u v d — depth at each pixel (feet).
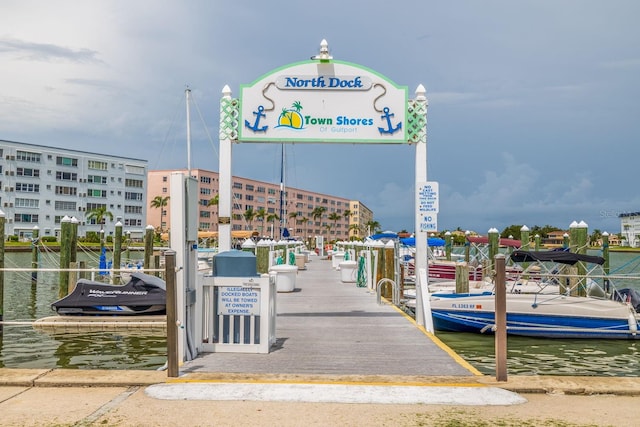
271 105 38.60
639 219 292.81
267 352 28.09
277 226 518.78
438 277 96.02
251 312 28.27
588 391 21.35
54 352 43.32
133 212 360.48
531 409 19.45
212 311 28.35
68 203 321.32
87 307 55.36
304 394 20.63
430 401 20.08
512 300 52.75
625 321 51.31
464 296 59.00
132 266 109.50
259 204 489.67
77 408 19.20
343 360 26.89
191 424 17.61
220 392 20.79
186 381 22.26
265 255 68.44
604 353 46.14
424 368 25.32
